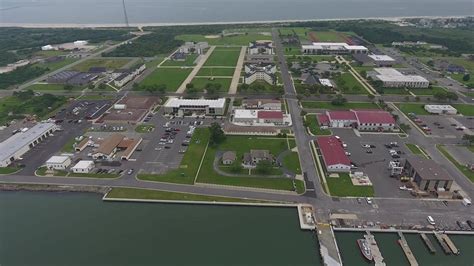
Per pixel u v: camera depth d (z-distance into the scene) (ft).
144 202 388.57
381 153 482.69
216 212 374.02
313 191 400.06
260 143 513.04
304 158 469.57
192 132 547.49
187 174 435.12
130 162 463.42
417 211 366.43
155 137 534.37
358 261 313.73
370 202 376.48
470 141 506.48
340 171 435.12
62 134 547.90
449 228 342.85
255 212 373.40
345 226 345.92
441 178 391.65
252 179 424.46
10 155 463.42
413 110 635.66
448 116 611.47
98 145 508.53
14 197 401.49
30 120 599.16
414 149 494.59
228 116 611.47
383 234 341.62
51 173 440.45
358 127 555.28
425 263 310.65
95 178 429.38
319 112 625.00
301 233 344.90
